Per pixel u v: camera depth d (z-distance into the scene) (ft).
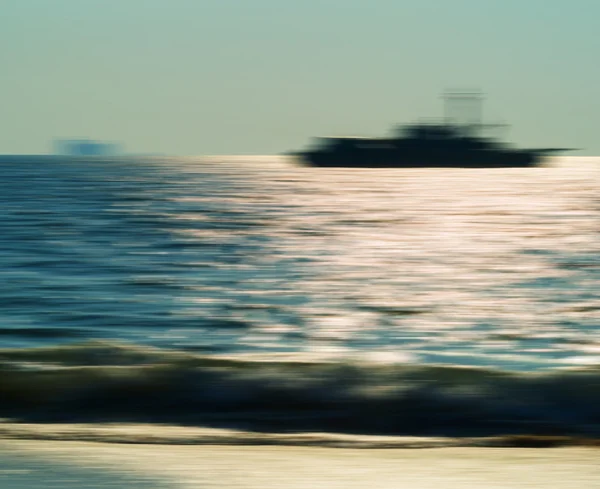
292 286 104.94
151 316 81.97
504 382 41.29
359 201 321.93
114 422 39.45
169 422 39.40
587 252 147.74
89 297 93.86
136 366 43.68
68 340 71.26
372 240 173.68
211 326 77.15
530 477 28.78
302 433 38.14
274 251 149.79
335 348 68.08
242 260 134.72
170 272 118.01
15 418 39.73
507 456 32.14
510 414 39.68
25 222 207.00
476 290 101.86
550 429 38.42
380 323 78.69
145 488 26.23
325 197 344.49
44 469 28.09
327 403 40.73
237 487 26.76
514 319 80.53
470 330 75.00
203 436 35.63
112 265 125.59
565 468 30.09
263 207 278.87
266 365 43.52
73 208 257.75
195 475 27.91
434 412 39.91
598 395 40.75
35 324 77.61
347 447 34.30
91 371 42.60
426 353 65.57
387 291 101.09
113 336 72.95
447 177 591.37
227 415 40.37
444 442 35.60
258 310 86.12
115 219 219.41
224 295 96.58
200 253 144.97
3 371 42.88
